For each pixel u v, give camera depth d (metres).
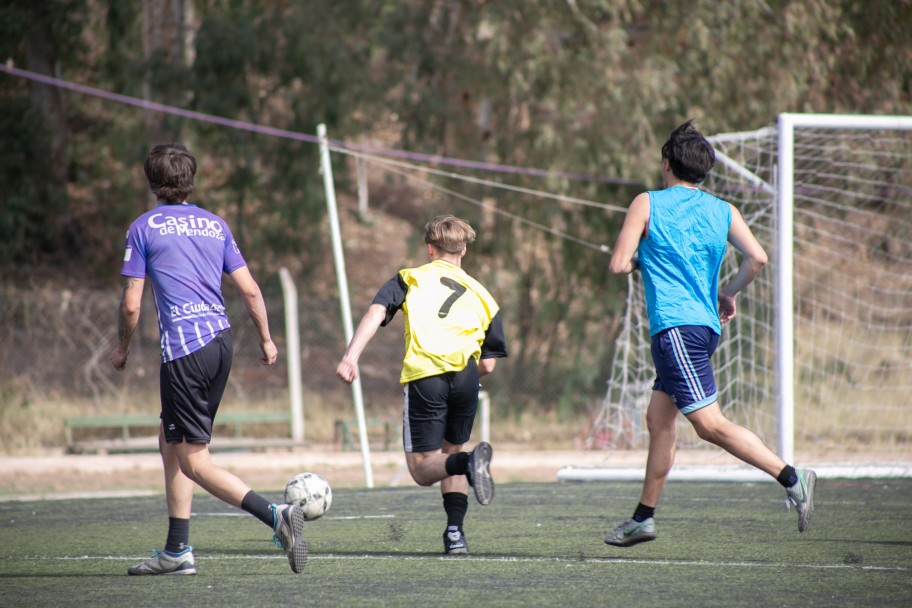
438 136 73.75
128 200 88.38
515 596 15.34
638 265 18.34
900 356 68.44
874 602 14.87
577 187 69.69
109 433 69.06
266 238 78.69
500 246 72.50
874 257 72.75
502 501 30.50
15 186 80.25
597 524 25.00
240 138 72.19
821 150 57.41
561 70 65.25
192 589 16.28
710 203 18.17
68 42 82.00
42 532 25.00
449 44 71.69
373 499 32.44
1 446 63.38
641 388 53.53
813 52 65.12
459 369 18.88
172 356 16.80
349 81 70.25
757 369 57.66
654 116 65.56
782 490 32.88
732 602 14.84
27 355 72.88
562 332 76.38
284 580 17.06
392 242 97.06
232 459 57.91
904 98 70.19
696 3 64.50
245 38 70.50
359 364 80.94
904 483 34.28
